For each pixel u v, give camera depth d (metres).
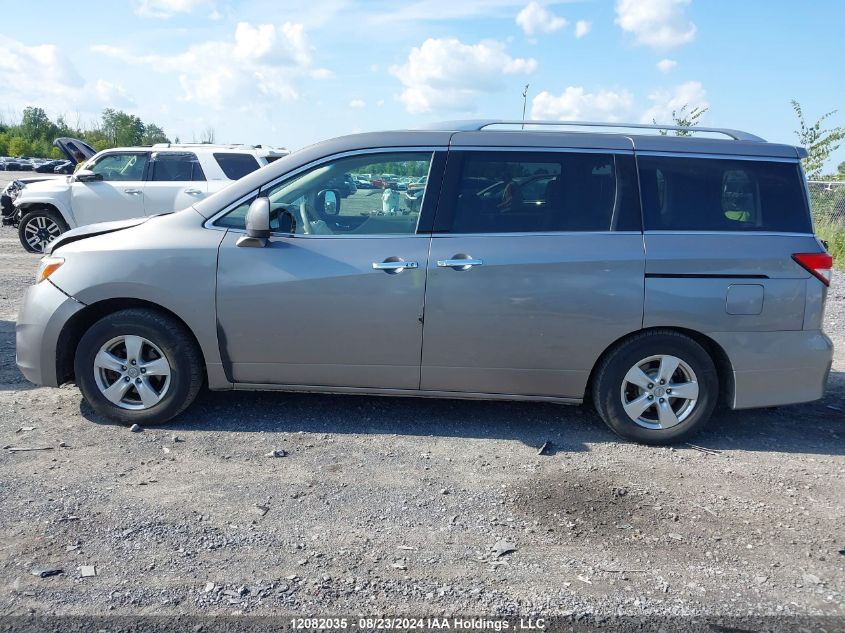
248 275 4.68
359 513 3.82
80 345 4.79
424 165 4.81
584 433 5.07
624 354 4.76
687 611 3.06
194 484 4.08
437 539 3.59
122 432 4.77
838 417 5.62
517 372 4.77
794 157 4.93
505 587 3.20
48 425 4.85
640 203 4.77
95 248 4.79
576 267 4.64
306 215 4.84
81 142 16.14
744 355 4.76
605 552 3.52
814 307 4.81
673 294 4.66
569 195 4.79
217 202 4.87
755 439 5.11
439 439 4.87
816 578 3.34
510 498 4.05
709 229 4.78
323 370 4.80
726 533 3.74
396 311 4.67
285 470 4.30
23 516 3.64
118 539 3.46
